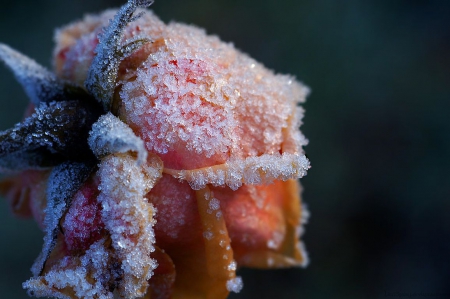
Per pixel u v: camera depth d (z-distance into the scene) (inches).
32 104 8.0
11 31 15.9
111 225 6.7
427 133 16.3
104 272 6.8
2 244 13.9
